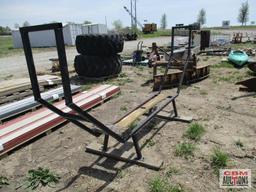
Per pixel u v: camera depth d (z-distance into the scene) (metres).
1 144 3.62
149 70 10.31
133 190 2.87
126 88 7.47
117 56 9.15
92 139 4.17
